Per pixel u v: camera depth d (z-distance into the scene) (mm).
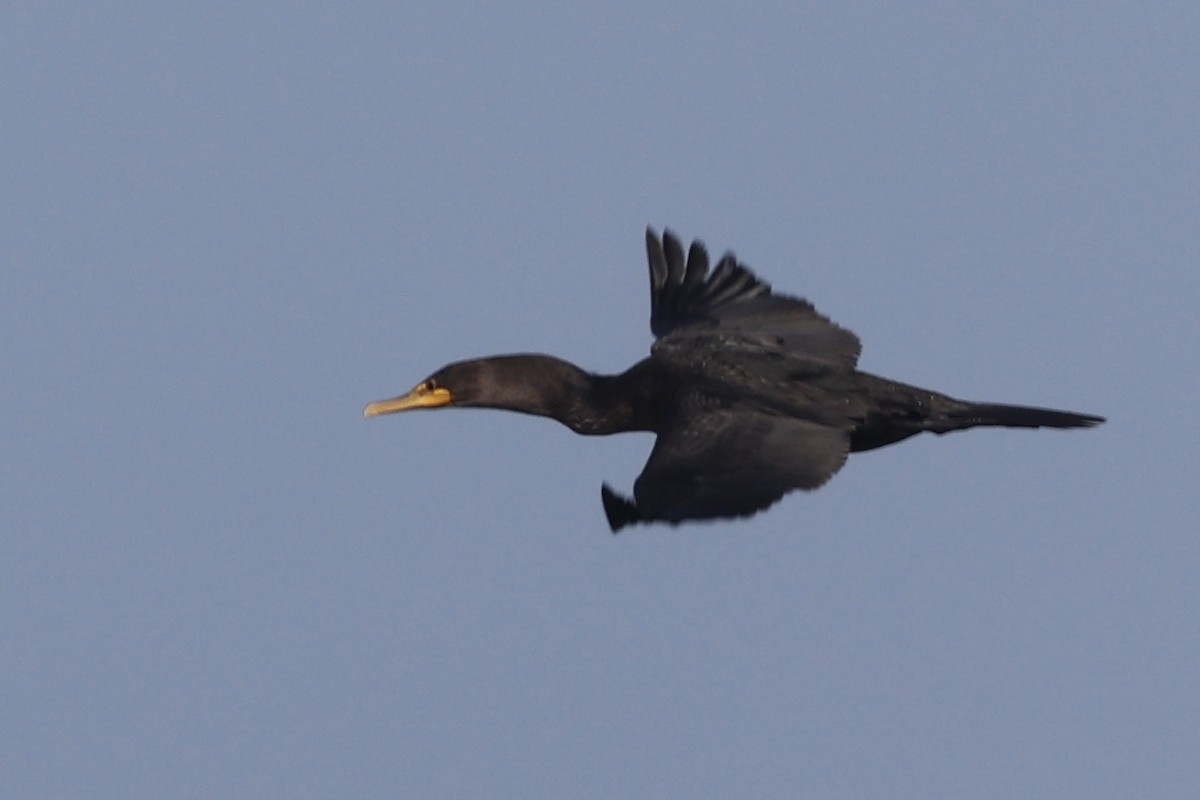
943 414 22859
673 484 21109
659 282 24391
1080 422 22875
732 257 24203
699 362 23234
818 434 21797
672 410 22641
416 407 24422
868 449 23203
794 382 22781
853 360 23438
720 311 24000
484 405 24406
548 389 24219
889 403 22734
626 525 21062
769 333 23641
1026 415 22875
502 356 24469
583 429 24156
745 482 21062
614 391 23875
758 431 21766
